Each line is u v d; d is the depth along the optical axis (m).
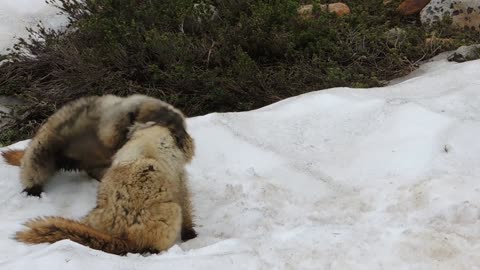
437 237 2.17
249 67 3.54
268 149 2.69
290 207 2.42
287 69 3.83
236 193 2.47
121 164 2.23
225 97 3.55
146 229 2.18
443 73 3.16
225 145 2.71
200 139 2.73
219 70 3.70
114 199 2.20
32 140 2.51
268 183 2.49
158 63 3.87
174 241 2.24
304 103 2.94
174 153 2.28
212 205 2.44
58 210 2.42
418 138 2.64
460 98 2.85
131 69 3.84
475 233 2.21
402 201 2.38
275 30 3.88
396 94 3.01
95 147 2.46
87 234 2.15
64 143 2.48
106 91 3.76
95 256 2.10
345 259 2.13
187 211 2.30
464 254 2.12
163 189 2.21
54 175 2.54
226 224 2.36
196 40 3.94
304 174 2.56
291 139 2.76
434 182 2.40
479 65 3.17
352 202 2.42
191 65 3.80
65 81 3.94
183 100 3.64
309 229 2.25
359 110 2.87
